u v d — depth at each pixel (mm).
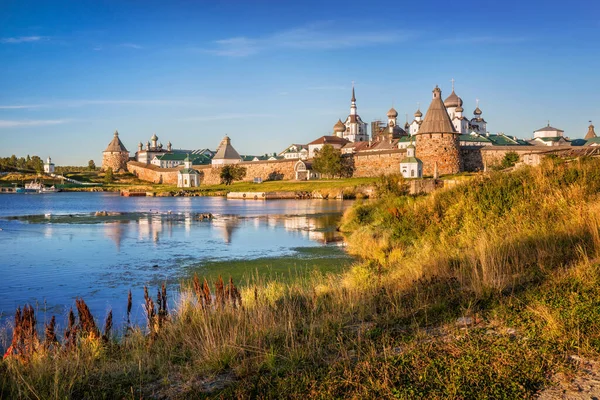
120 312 14922
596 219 12930
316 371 6543
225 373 7023
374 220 33812
